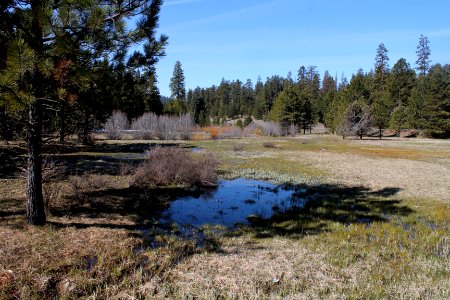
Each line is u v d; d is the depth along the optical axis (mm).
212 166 16766
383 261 6867
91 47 6695
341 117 57406
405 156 27297
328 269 6375
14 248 6227
